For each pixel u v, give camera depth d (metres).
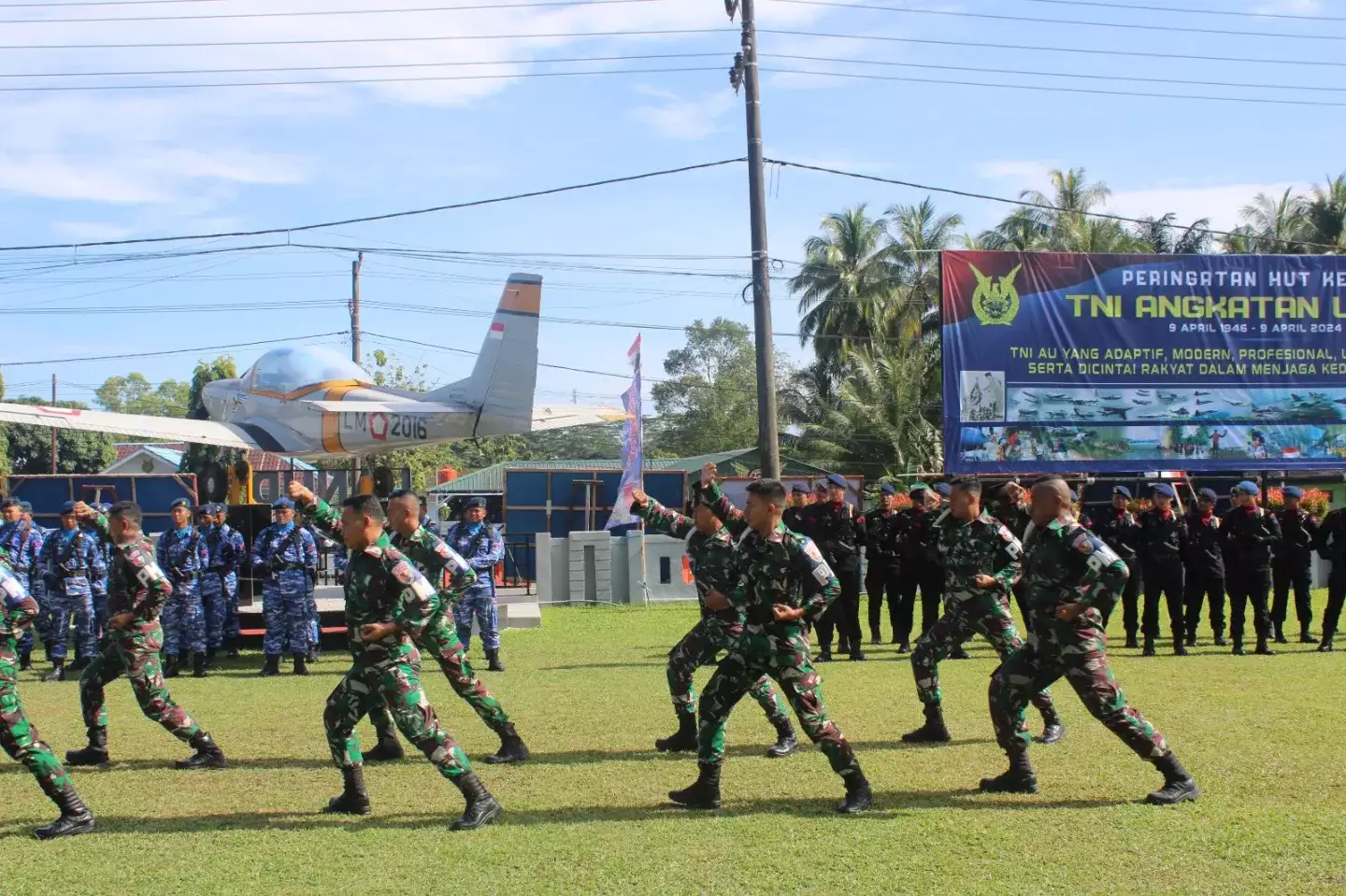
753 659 6.12
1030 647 6.48
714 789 6.28
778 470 17.28
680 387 63.19
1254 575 12.80
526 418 21.30
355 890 5.03
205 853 5.62
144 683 7.31
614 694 10.21
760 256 17.27
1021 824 5.88
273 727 9.00
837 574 12.53
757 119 17.41
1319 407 19.81
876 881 5.05
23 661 13.20
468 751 7.93
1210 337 19.70
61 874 5.33
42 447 44.84
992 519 7.91
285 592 12.29
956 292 19.33
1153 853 5.38
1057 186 44.72
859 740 8.08
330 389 21.38
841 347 46.50
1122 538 13.25
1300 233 42.50
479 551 12.00
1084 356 19.48
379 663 5.98
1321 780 6.67
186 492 20.95
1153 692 9.84
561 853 5.51
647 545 19.75
